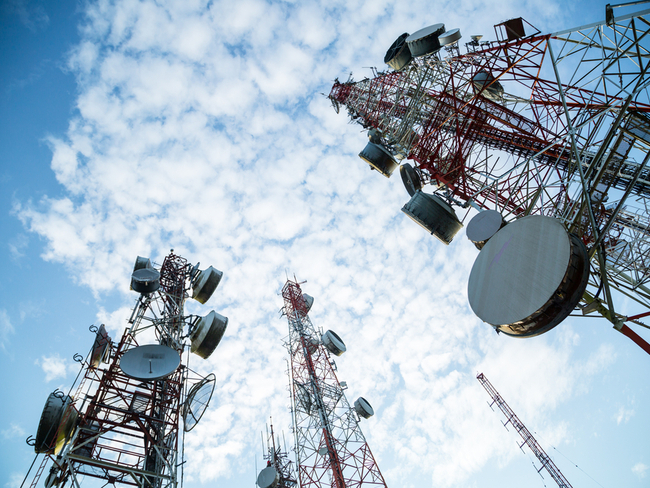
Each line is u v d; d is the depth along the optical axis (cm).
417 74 2572
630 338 1206
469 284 1412
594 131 1597
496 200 2088
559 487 4325
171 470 1623
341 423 3519
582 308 1276
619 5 1250
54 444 1551
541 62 1812
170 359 1797
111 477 1611
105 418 1756
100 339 1855
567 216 1444
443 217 2395
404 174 2948
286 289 5066
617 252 2555
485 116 2358
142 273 2205
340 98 4294
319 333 4503
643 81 1303
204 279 2494
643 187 1933
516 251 1255
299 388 3806
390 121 2983
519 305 1159
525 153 2245
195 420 1852
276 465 3809
